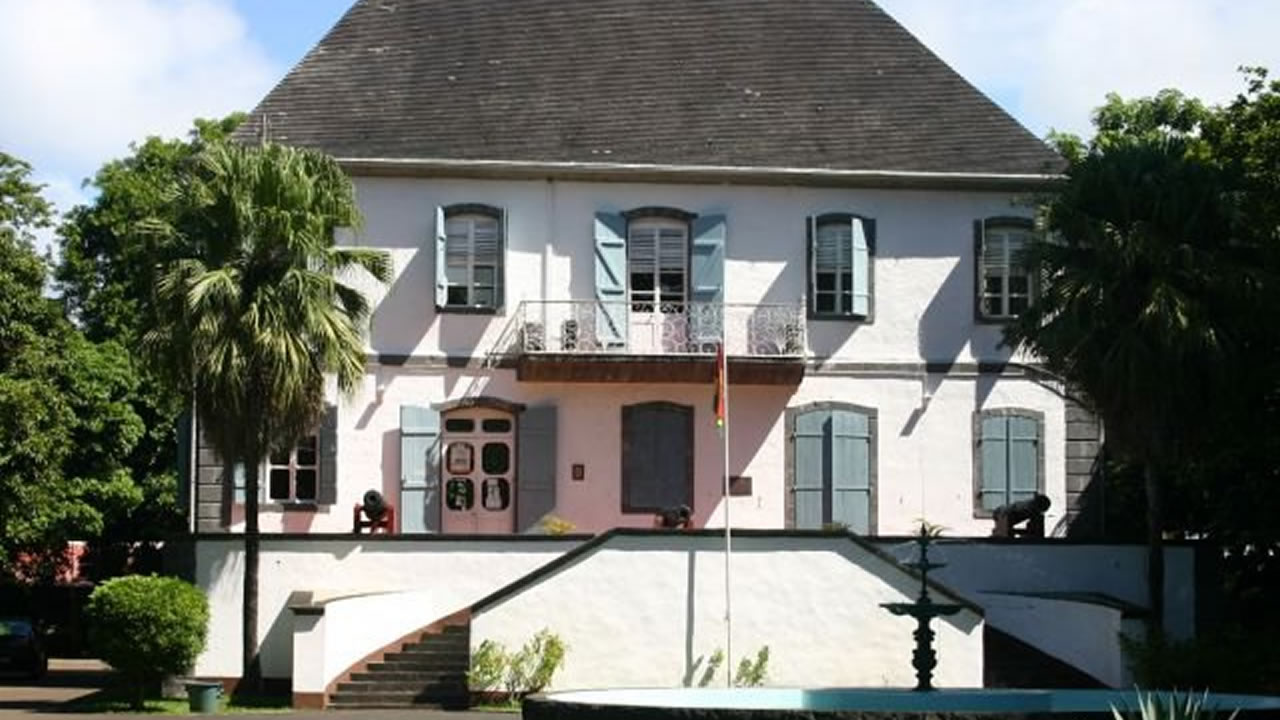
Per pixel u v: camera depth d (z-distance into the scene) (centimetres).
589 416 3497
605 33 3778
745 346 3512
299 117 3603
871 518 3534
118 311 5012
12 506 3491
